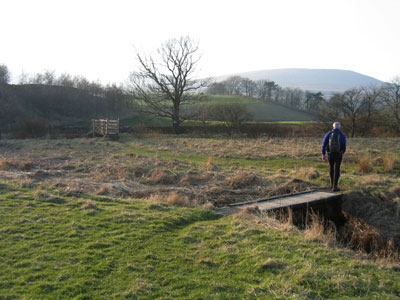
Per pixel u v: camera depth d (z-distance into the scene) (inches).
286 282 162.7
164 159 594.6
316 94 2536.9
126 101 1514.5
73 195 307.1
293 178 438.6
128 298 145.6
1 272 162.4
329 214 371.6
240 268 179.2
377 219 343.3
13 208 256.5
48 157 609.3
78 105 1975.9
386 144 753.0
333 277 169.8
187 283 160.6
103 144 834.2
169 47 1382.9
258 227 246.1
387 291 161.0
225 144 820.6
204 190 389.7
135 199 317.1
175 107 1422.2
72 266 171.6
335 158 392.2
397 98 1333.7
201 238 220.7
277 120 2214.6
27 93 1857.8
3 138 1163.9
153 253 192.7
